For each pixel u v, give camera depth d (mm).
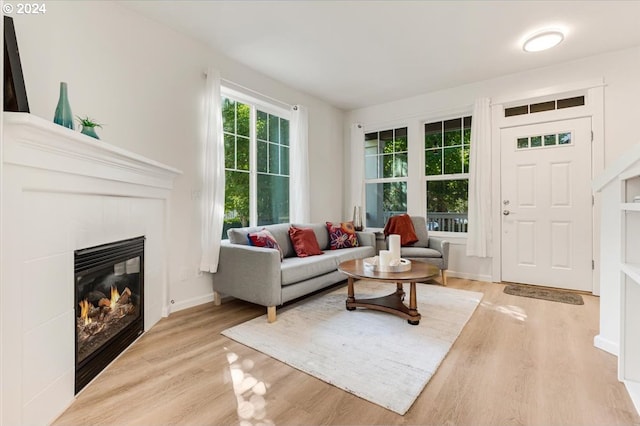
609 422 1300
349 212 5156
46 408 1307
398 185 4789
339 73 3697
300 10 2504
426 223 4348
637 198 1528
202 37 2918
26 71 1893
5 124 1076
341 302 2998
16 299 1159
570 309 2775
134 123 2502
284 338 2162
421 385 1578
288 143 4246
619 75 3127
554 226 3479
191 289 2914
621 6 2416
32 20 1920
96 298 1792
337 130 5062
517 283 3691
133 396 1506
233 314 2697
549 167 3506
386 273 2410
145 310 2293
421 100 4430
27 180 1193
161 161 2693
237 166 3539
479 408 1400
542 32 2768
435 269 2535
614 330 1929
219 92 3035
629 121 3088
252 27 2754
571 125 3383
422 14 2541
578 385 1576
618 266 1894
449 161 4305
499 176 3797
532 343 2076
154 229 2459
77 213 1538
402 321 2475
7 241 1116
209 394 1521
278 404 1443
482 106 3840
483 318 2561
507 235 3754
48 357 1328
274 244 3072
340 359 1856
